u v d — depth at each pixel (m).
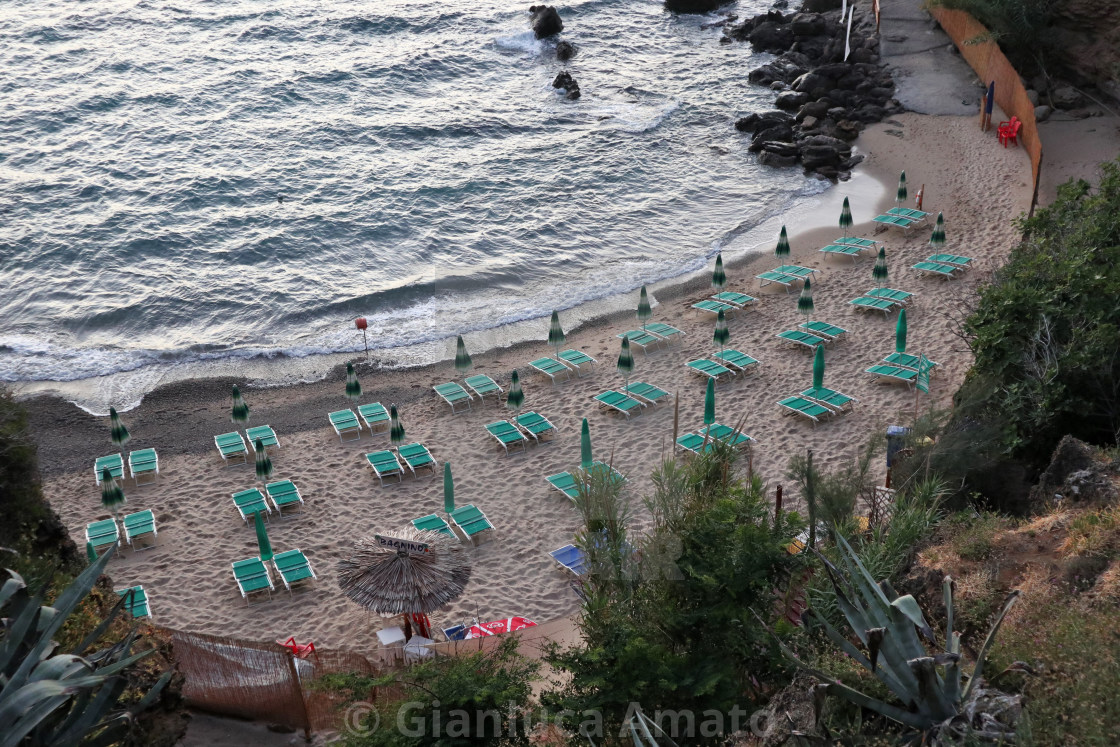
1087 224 15.45
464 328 23.25
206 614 14.55
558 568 15.25
